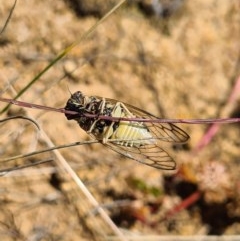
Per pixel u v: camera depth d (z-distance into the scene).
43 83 0.29
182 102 0.31
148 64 0.31
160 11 0.32
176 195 0.30
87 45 0.31
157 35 0.32
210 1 0.33
